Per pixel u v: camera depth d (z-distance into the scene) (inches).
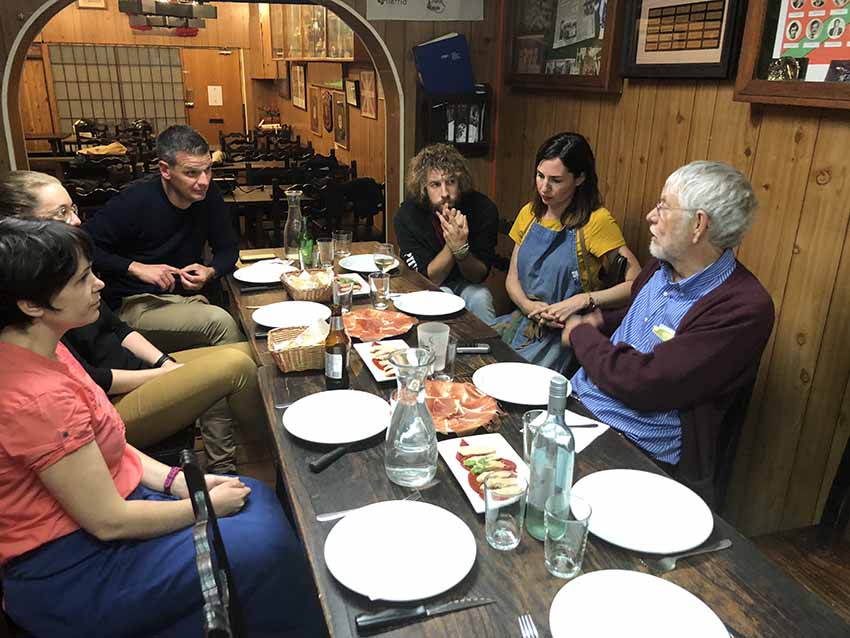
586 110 117.6
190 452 37.4
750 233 82.8
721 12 83.0
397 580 38.0
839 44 67.2
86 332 76.0
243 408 80.7
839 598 56.4
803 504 77.8
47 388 44.8
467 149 150.7
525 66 134.2
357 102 228.8
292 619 55.1
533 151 136.8
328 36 223.8
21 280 43.9
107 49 331.0
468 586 38.5
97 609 48.9
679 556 41.3
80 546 48.9
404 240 112.5
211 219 109.9
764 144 79.8
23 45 122.8
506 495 41.1
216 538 36.3
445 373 65.2
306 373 66.1
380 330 74.5
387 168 154.9
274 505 57.5
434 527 42.2
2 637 50.1
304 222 112.6
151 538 50.3
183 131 97.5
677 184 60.1
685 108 93.0
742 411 61.7
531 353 92.3
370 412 56.9
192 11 190.7
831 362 72.9
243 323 80.9
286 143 285.3
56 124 332.2
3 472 45.3
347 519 42.7
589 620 35.1
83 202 160.1
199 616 51.3
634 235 107.6
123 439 54.4
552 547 39.9
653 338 66.4
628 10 101.2
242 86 365.7
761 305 58.4
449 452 51.6
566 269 95.4
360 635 35.1
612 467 51.0
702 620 35.2
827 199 71.8
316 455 51.8
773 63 75.4
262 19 332.5
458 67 140.9
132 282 103.5
